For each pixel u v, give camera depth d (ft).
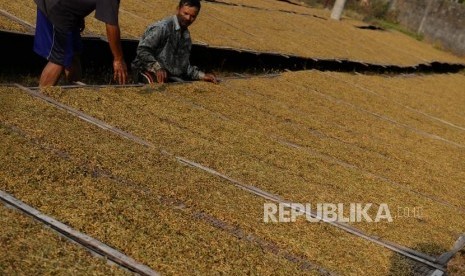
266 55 26.27
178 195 10.41
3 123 11.50
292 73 24.66
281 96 20.26
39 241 7.99
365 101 23.90
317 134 17.08
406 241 11.03
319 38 36.70
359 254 9.98
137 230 8.87
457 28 65.36
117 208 9.37
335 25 45.91
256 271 8.58
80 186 9.78
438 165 17.53
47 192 9.35
